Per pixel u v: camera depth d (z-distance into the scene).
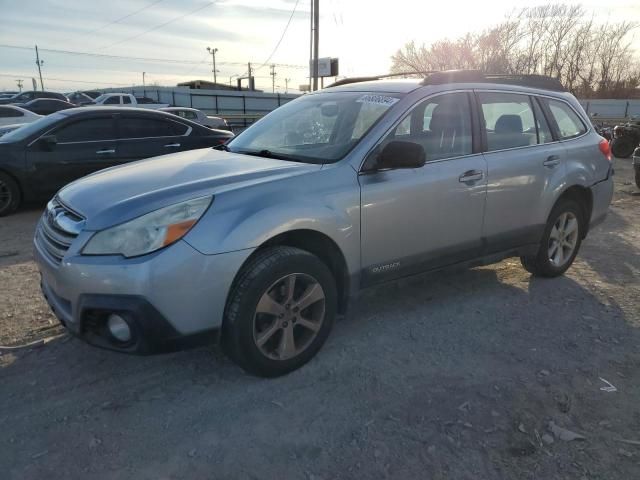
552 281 4.80
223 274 2.76
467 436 2.64
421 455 2.50
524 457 2.50
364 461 2.46
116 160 7.70
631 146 16.50
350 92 4.10
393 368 3.26
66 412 2.80
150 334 2.65
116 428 2.68
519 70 43.66
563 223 4.73
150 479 2.34
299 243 3.19
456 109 3.91
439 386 3.07
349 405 2.88
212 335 2.84
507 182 4.09
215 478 2.35
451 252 3.88
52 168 7.30
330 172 3.23
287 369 3.14
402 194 3.47
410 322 3.91
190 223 2.71
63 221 2.93
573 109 4.89
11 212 7.27
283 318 3.05
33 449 2.52
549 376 3.19
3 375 3.15
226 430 2.67
